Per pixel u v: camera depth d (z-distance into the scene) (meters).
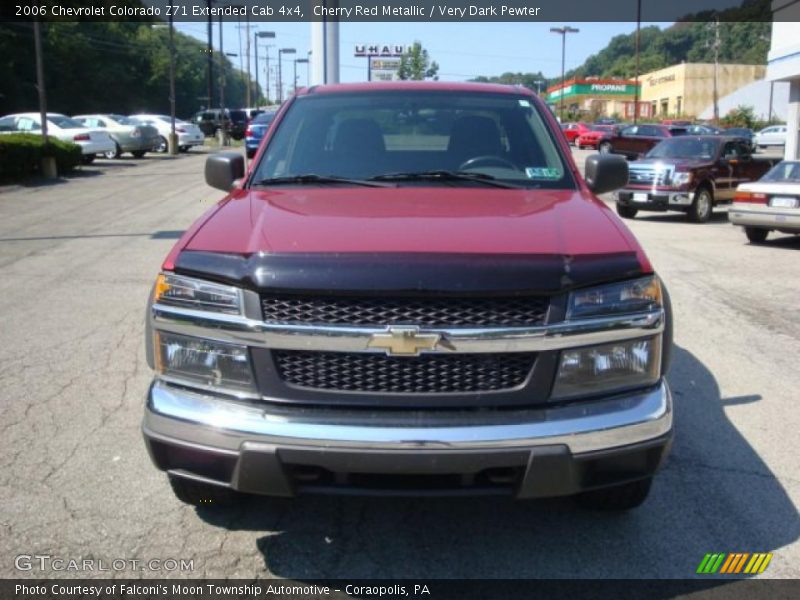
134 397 4.89
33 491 3.69
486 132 4.19
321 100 4.46
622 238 3.05
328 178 3.85
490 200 3.50
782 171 12.01
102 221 12.59
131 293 7.60
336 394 2.74
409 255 2.75
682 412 4.84
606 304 2.81
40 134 21.84
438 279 2.68
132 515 3.50
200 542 3.30
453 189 3.73
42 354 5.72
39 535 3.32
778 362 5.86
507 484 2.79
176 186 18.44
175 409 2.85
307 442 2.69
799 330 6.79
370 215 3.19
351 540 3.34
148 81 82.19
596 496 3.42
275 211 3.29
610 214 3.38
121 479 3.82
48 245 10.26
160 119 34.69
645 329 2.86
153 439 2.88
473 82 4.75
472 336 2.69
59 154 20.80
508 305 2.73
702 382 5.41
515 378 2.77
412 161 4.04
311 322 2.72
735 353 6.09
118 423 4.49
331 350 2.71
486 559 3.21
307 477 2.78
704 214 15.30
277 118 4.36
